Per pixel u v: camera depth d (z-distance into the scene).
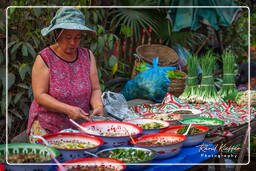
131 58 5.12
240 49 6.46
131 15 4.70
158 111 2.57
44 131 2.02
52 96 1.97
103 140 1.53
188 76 3.25
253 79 3.81
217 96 3.13
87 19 3.61
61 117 2.02
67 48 1.92
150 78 3.63
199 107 2.79
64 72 1.98
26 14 3.07
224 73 3.41
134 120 1.90
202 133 1.63
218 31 5.81
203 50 5.89
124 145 1.53
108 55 3.98
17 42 3.03
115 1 4.74
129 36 4.65
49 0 3.27
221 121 1.97
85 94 2.05
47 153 1.29
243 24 6.41
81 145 1.45
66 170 1.18
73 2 3.51
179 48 5.16
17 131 3.30
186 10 4.99
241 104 2.87
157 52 4.73
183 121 2.02
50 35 3.27
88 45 3.75
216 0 5.16
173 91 3.65
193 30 5.46
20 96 3.10
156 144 1.50
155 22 4.99
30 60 3.21
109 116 2.17
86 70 2.08
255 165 3.05
